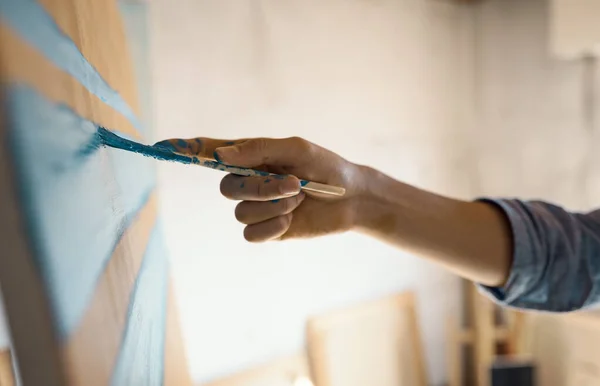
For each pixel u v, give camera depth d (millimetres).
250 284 1286
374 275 1572
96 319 233
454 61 1730
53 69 228
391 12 1525
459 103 1765
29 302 170
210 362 1228
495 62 1747
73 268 206
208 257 1202
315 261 1422
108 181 332
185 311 1175
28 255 170
